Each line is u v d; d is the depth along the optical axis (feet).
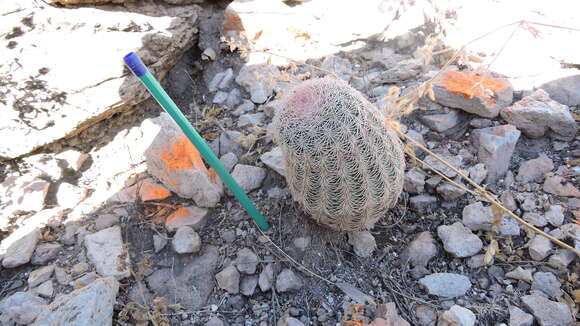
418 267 0.99
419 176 1.09
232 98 1.37
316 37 1.46
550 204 1.03
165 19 1.38
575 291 0.89
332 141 0.79
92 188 1.22
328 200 0.87
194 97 1.42
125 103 1.26
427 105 1.21
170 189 1.15
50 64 1.19
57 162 1.23
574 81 1.20
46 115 1.20
